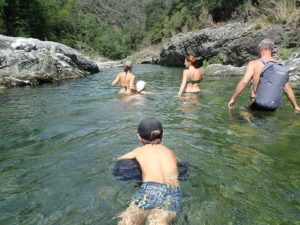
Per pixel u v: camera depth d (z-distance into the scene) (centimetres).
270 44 307
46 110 346
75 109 346
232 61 827
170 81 608
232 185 161
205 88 471
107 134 246
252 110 316
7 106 376
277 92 302
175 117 297
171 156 167
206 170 178
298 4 825
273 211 139
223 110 320
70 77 683
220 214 136
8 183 169
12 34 1627
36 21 1798
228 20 1149
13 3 1606
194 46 978
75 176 174
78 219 134
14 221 135
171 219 131
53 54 678
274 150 210
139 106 351
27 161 199
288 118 285
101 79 659
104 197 150
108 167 183
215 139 231
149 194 141
